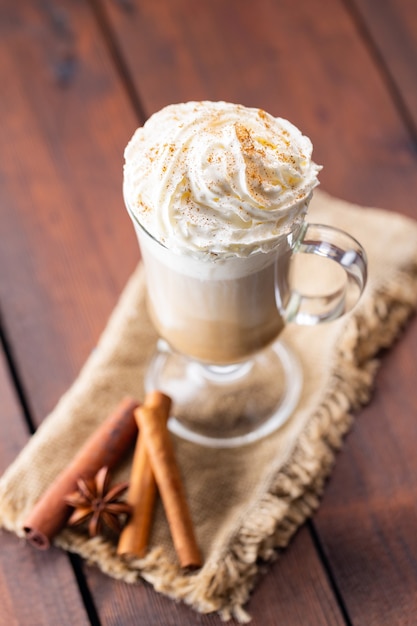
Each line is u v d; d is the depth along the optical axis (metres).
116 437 0.65
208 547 0.64
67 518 0.64
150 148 0.59
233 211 0.57
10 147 0.76
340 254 0.61
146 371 0.69
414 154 0.77
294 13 0.82
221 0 0.82
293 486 0.65
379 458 0.66
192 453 0.67
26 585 0.63
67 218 0.74
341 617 0.62
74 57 0.80
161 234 0.57
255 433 0.68
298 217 0.58
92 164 0.76
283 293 0.63
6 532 0.65
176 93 0.79
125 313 0.70
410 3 0.82
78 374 0.69
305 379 0.69
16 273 0.72
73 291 0.72
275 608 0.62
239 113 0.60
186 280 0.60
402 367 0.69
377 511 0.65
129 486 0.65
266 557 0.63
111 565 0.63
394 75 0.79
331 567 0.63
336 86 0.79
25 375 0.69
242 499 0.65
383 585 0.63
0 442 0.67
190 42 0.81
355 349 0.69
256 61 0.80
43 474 0.66
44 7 0.82
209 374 0.70
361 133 0.77
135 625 0.62
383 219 0.73
